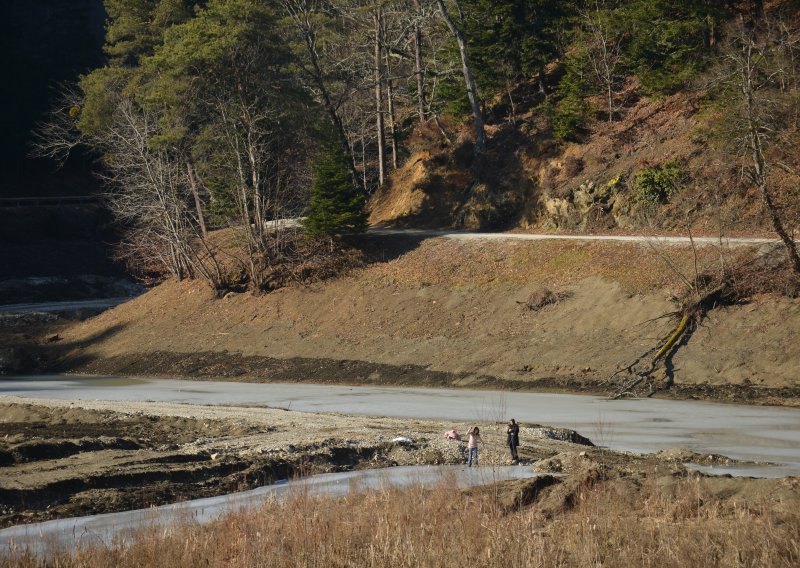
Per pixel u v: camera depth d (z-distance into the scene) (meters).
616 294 55.97
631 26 75.44
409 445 32.72
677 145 66.69
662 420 38.97
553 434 35.06
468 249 69.19
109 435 36.84
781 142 57.53
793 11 70.38
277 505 20.88
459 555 15.94
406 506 19.19
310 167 81.75
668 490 20.23
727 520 17.55
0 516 22.88
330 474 28.72
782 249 51.78
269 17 77.75
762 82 58.81
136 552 16.78
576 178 71.62
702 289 51.59
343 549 16.70
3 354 73.88
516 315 59.34
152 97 75.12
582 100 75.00
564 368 51.38
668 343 49.25
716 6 70.75
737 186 59.12
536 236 67.38
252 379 61.53
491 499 20.19
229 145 76.69
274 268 74.94
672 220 63.34
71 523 22.03
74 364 72.62
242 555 16.19
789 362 44.78
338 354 62.09
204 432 38.09
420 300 65.44
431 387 53.81
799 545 15.16
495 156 79.31
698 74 68.69
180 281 81.94
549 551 16.08
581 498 19.23
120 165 78.75
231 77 78.88
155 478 27.12
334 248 74.75
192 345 69.62
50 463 29.34
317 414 42.47
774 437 34.09
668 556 15.49
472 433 29.61
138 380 63.84
